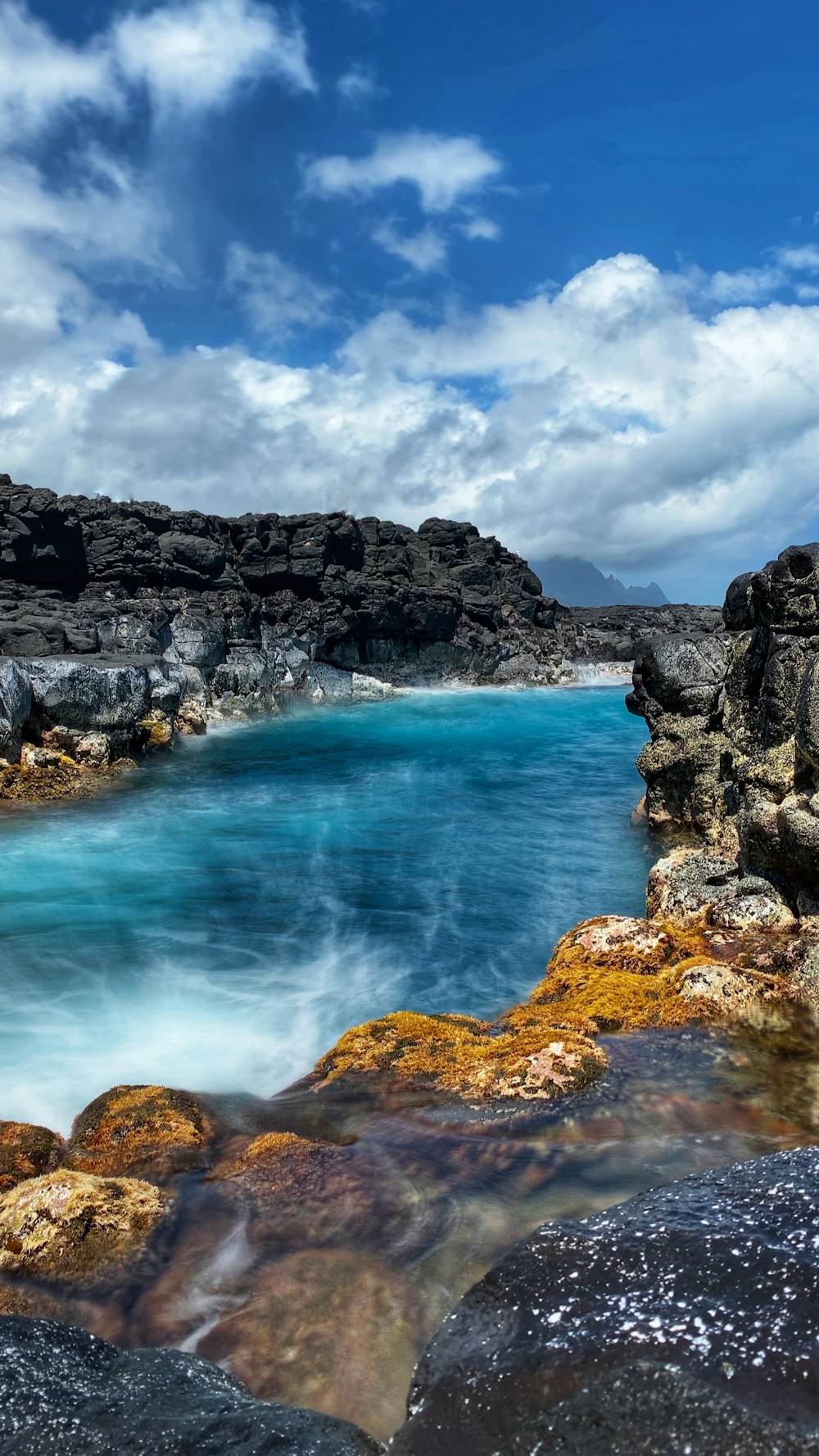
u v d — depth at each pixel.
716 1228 2.96
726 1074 7.64
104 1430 2.71
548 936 13.05
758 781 11.27
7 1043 9.66
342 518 55.69
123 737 27.31
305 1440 2.60
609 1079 7.58
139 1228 5.91
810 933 10.12
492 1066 7.88
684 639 17.28
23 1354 3.17
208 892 15.38
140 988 11.30
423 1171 6.38
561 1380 2.40
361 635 55.44
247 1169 6.55
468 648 60.19
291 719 42.75
